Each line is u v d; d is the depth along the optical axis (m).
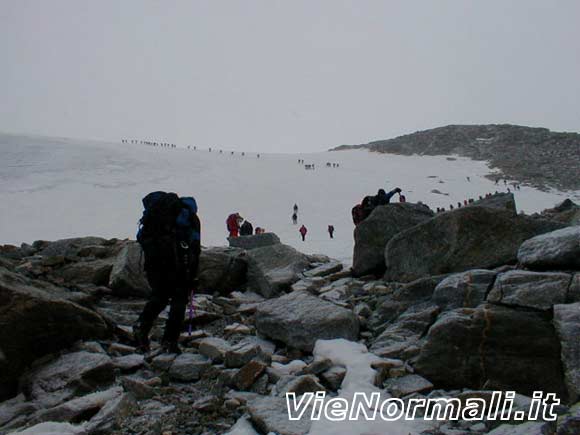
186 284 5.87
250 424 4.02
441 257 7.32
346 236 40.25
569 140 122.06
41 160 78.19
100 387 4.85
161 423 4.10
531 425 3.56
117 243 10.68
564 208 14.43
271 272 9.12
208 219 47.69
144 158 87.06
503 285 4.96
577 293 4.63
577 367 4.23
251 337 6.35
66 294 6.27
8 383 4.94
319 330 5.62
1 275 5.55
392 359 5.11
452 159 112.25
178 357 5.50
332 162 104.00
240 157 102.94
